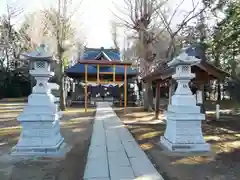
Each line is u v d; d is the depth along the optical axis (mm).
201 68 9172
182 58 5832
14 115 12820
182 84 6008
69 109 16406
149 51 15102
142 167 4473
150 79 11492
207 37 17938
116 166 4516
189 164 4773
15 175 4105
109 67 19719
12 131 8195
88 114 13492
